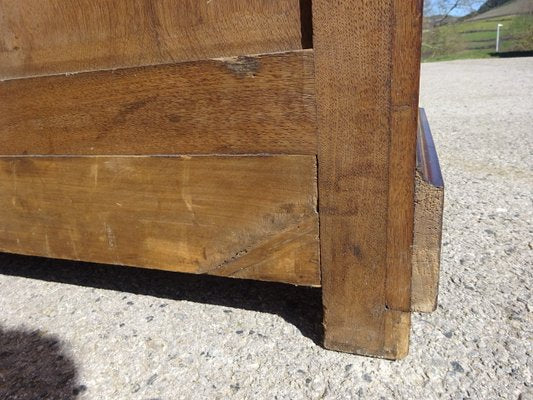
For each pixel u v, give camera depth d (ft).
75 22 2.79
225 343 3.09
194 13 2.52
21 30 2.94
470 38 47.65
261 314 3.40
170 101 2.69
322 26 2.28
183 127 2.72
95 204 3.16
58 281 4.18
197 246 2.95
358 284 2.71
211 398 2.63
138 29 2.66
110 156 2.98
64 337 3.30
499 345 2.86
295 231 2.71
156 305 3.64
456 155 7.54
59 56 2.91
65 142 3.08
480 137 8.70
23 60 3.01
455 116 11.18
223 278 4.01
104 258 3.28
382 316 2.73
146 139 2.84
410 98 2.28
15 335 3.36
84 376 2.89
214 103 2.60
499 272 3.71
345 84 2.34
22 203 3.42
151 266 3.13
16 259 4.74
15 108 3.14
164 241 3.03
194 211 2.88
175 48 2.61
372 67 2.28
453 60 37.76
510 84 16.69
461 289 3.49
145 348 3.10
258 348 3.01
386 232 2.55
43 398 2.73
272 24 2.40
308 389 2.63
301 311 3.41
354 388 2.61
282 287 3.78
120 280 4.12
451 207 5.24
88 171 3.09
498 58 35.91
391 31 2.20
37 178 3.29
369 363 2.80
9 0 2.90
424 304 2.69
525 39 41.88
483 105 12.50
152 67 2.66
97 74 2.81
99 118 2.92
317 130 2.46
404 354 2.79
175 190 2.88
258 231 2.78
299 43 2.40
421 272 2.64
